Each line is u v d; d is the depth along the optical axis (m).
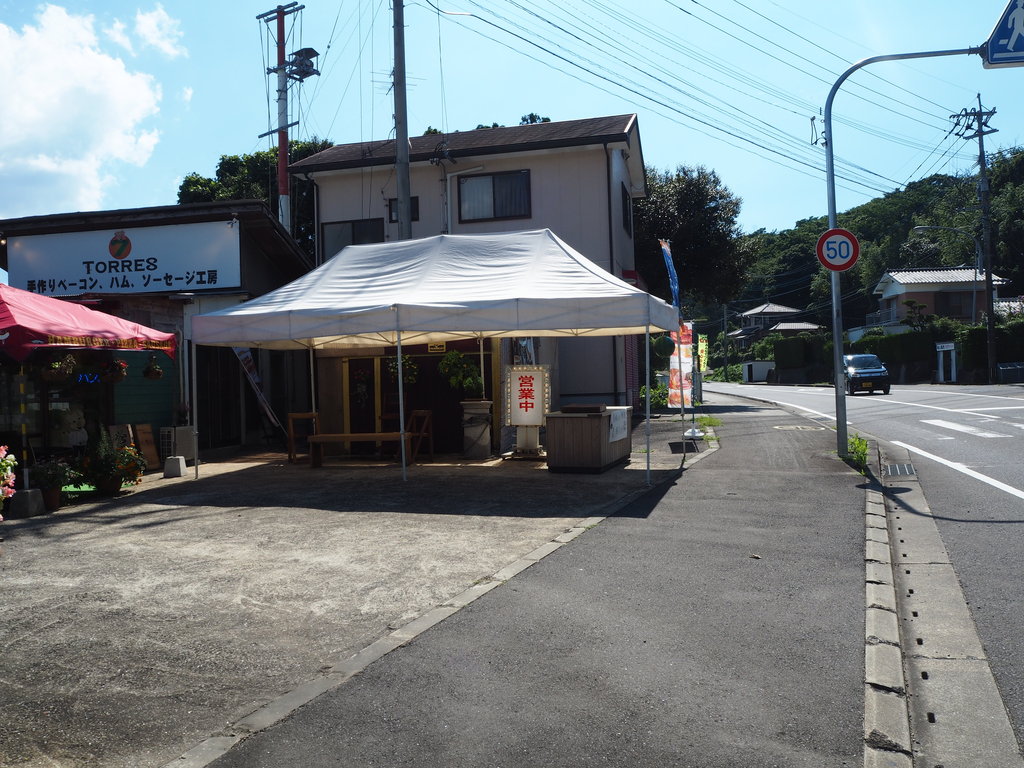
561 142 19.81
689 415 21.34
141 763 3.09
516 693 3.67
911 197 69.12
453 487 9.68
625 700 3.58
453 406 13.56
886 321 52.62
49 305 9.67
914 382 43.47
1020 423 15.59
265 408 15.59
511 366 12.47
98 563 6.19
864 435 15.12
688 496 8.84
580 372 20.39
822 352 54.44
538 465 11.70
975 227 53.28
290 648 4.31
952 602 5.09
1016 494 8.66
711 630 4.49
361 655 4.15
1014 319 40.75
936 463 11.25
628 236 23.53
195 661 4.14
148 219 15.61
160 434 13.32
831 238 11.53
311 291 11.45
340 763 3.05
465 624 4.62
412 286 10.87
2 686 3.85
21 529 7.61
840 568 5.79
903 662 4.11
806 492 8.98
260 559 6.24
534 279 10.52
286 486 10.12
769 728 3.30
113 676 3.95
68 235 15.95
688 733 3.26
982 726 3.40
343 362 13.86
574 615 4.77
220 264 15.50
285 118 26.52
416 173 21.41
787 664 3.98
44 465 8.73
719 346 92.06
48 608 5.05
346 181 22.05
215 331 10.77
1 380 11.30
